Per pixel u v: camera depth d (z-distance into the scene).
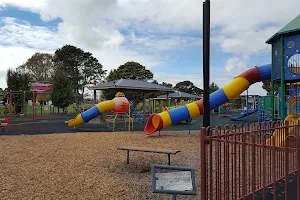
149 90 25.78
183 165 7.24
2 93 32.69
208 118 8.12
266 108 18.36
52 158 8.18
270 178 5.56
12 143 11.19
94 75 78.00
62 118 29.67
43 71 67.25
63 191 5.17
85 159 8.02
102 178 6.04
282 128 5.99
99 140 11.95
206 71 8.14
